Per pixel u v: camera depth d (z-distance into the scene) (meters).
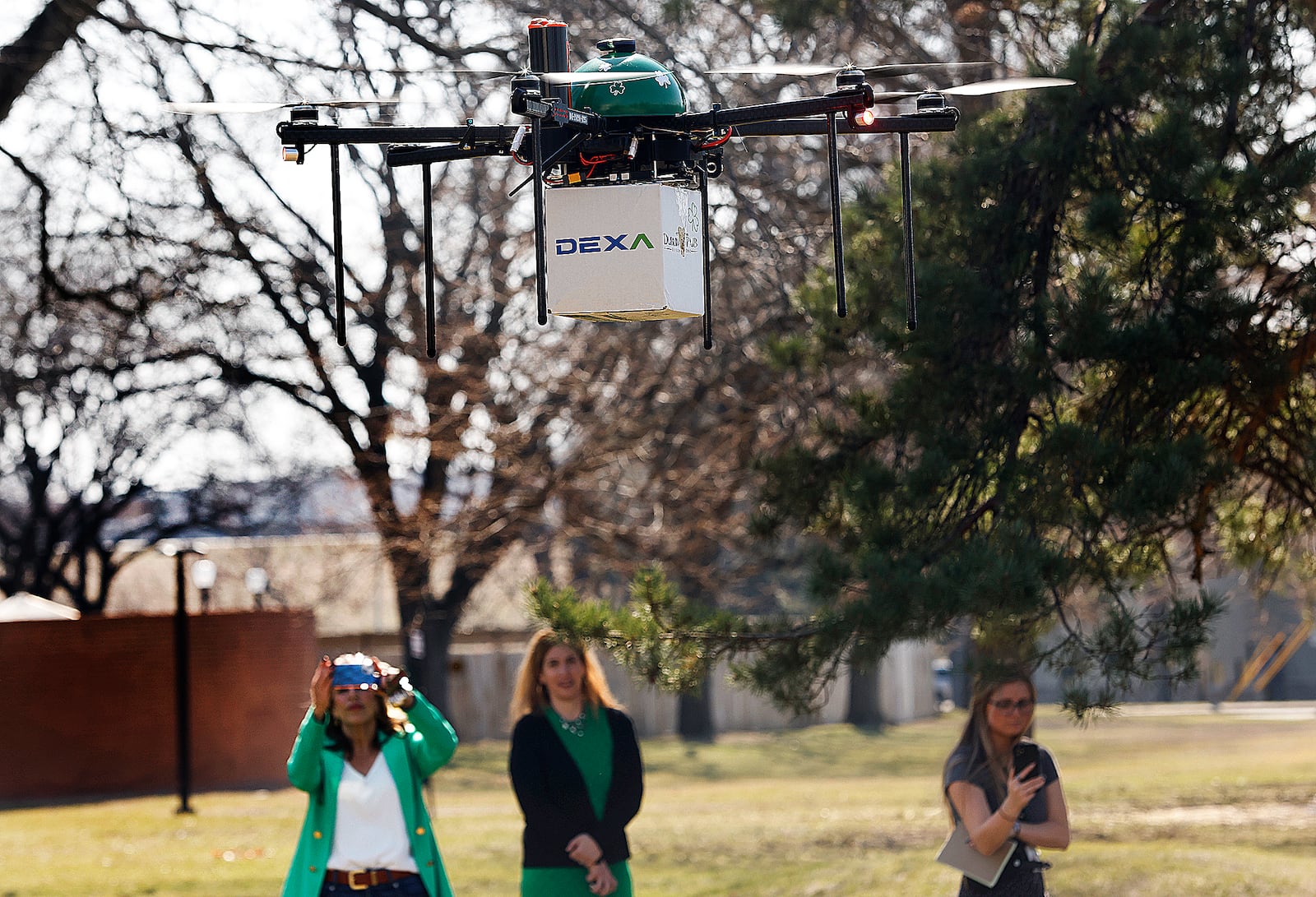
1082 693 19.56
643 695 108.25
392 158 9.98
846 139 42.22
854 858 35.00
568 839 16.52
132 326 58.88
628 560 57.31
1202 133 22.50
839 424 25.28
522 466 54.94
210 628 67.88
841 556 22.08
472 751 85.12
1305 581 36.75
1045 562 19.81
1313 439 22.70
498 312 59.75
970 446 22.28
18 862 37.66
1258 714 116.81
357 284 59.31
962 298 22.52
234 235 51.66
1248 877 27.02
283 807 55.38
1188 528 21.39
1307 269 21.48
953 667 20.61
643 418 53.72
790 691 20.70
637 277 9.11
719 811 50.44
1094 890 26.50
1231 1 23.53
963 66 9.52
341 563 80.62
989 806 15.12
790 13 30.25
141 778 66.69
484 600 101.38
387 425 57.00
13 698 65.31
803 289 25.45
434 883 15.48
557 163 9.36
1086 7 25.84
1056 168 22.95
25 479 83.31
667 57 37.09
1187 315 21.50
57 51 34.12
